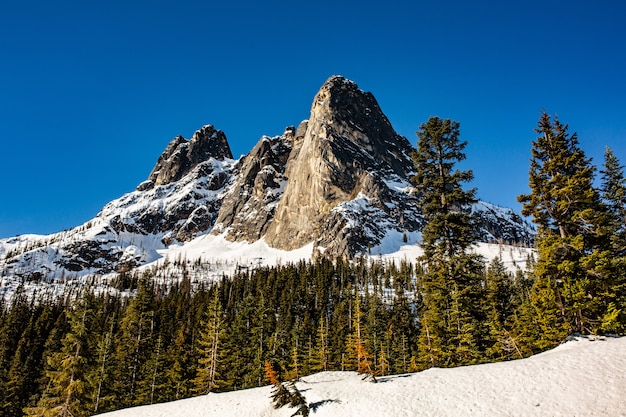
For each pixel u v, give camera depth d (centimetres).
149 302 7000
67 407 3494
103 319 8969
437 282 3048
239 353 6284
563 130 2883
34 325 8606
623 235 3253
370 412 1788
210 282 19488
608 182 3594
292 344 6800
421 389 1892
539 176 2794
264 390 2512
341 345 6806
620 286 2456
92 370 4088
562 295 2547
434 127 3244
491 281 5003
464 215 2977
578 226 2686
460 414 1591
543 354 2144
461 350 2905
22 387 6181
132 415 2580
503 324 4109
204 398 2625
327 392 2127
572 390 1555
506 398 1623
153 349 6134
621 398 1420
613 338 2130
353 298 10219
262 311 7450
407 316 7769
